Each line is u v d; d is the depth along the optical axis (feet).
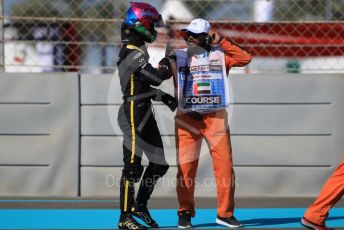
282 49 106.63
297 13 106.52
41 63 107.96
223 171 77.61
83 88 101.86
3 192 102.47
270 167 101.60
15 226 79.92
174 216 87.61
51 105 101.91
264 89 101.24
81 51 107.34
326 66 106.42
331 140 101.55
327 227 78.64
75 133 101.71
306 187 101.81
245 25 106.52
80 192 102.32
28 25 107.34
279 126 101.50
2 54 104.17
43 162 102.06
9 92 102.06
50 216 86.48
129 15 75.05
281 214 88.99
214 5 106.73
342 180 73.20
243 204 96.12
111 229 78.07
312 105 101.50
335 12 106.32
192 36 76.64
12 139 102.32
